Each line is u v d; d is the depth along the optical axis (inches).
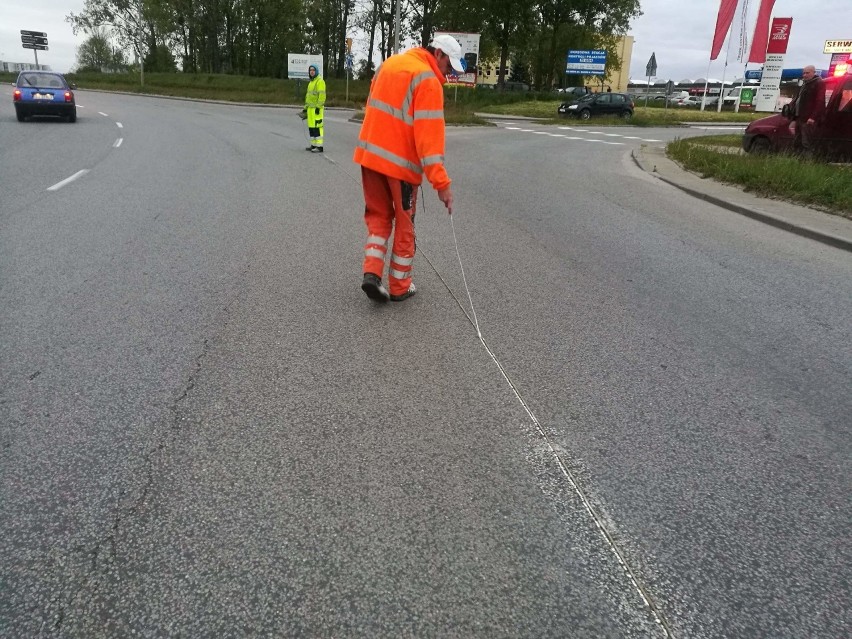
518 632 74.4
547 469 106.0
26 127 754.8
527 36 2046.0
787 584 83.2
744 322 181.5
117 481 99.0
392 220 185.6
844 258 265.1
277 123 964.6
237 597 77.9
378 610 76.6
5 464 102.3
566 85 2240.4
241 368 139.4
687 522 94.5
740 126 1320.1
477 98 1796.3
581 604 78.8
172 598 77.5
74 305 175.5
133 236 255.1
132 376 134.2
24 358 141.3
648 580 83.0
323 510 93.7
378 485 99.9
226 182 402.0
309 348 151.3
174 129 788.0
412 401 127.1
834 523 95.5
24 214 291.1
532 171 520.1
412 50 170.6
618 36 2317.9
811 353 160.9
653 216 342.3
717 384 140.6
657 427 121.0
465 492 99.0
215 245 245.0
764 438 118.8
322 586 79.9
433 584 80.8
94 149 557.0
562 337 164.1
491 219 317.7
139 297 183.5
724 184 450.9
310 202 342.6
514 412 124.3
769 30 1400.1
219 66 2527.1
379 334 161.3
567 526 92.5
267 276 207.5
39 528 88.6
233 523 90.5
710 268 240.1
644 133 1041.5
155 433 112.7
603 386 137.1
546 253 252.4
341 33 2272.4
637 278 222.5
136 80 2411.4
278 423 117.2
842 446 117.2
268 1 2314.2
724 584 82.9
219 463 104.3
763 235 305.1
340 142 703.7
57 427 113.5
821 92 511.5
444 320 173.0
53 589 78.4
